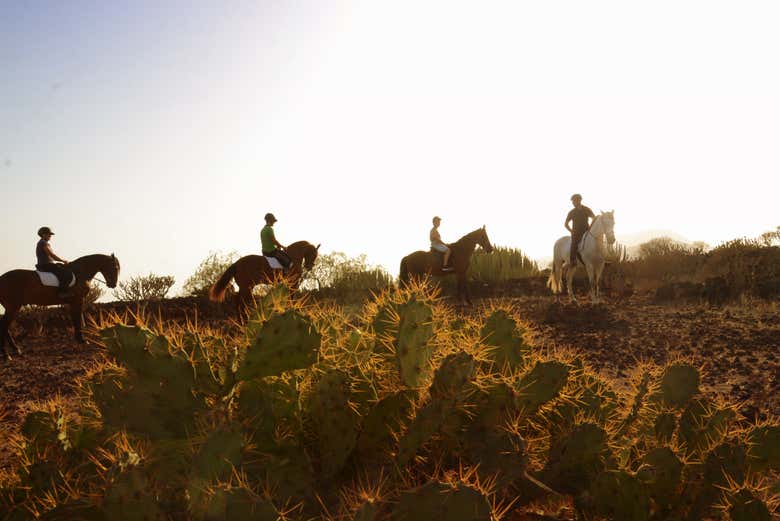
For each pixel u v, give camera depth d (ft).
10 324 40.83
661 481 8.09
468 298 55.83
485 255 71.05
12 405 24.14
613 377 23.73
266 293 9.34
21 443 8.98
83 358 37.73
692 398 10.13
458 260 55.72
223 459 6.39
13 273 40.83
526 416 8.66
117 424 7.51
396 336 8.25
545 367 8.75
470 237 55.98
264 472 7.29
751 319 38.24
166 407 7.48
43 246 42.11
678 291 50.85
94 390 8.01
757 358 26.53
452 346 9.32
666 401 10.27
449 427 7.63
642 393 10.46
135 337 7.65
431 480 6.22
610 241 51.49
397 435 7.84
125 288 60.44
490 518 5.98
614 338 34.40
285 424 8.20
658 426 9.57
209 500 5.89
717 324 37.09
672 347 30.32
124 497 5.99
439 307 9.07
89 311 54.19
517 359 9.64
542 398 8.64
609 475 7.89
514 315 10.13
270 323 7.63
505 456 7.46
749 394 19.47
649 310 45.55
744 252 55.06
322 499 7.38
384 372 8.52
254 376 7.59
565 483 8.13
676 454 8.25
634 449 9.25
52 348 42.57
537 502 8.36
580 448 8.04
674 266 61.62
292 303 9.30
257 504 5.76
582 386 10.01
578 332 37.27
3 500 7.66
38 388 28.40
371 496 6.19
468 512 5.98
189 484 6.11
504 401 7.80
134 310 52.85
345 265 63.26
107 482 6.19
